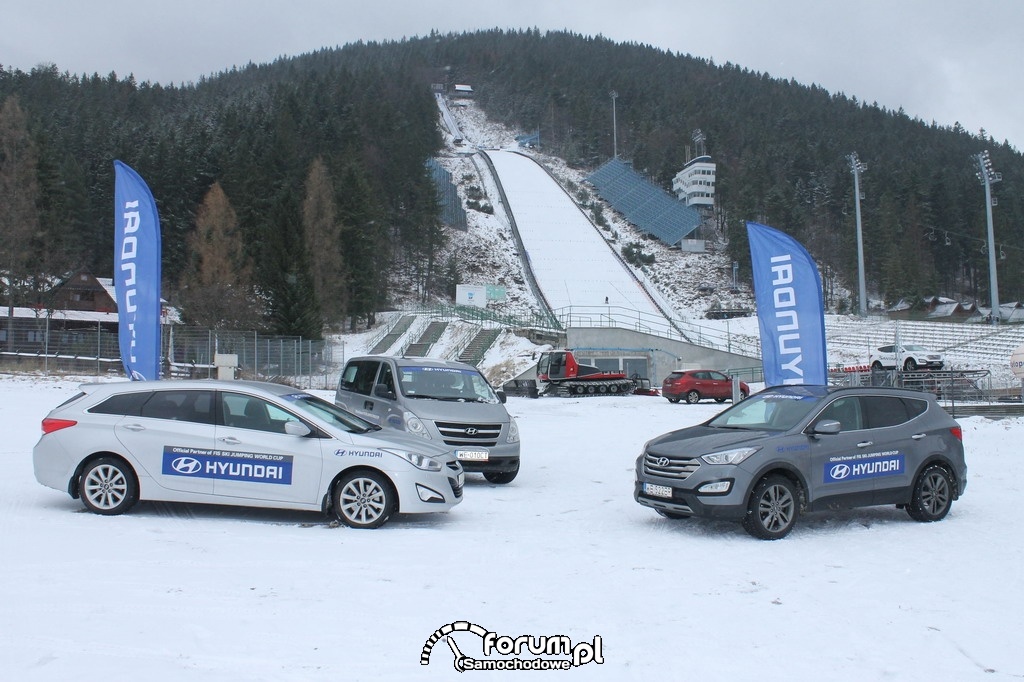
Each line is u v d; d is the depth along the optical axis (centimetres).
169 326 4294
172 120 13250
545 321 6525
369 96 14638
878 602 707
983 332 5950
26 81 13575
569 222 12725
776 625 638
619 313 8481
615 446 1930
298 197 7619
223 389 1038
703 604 693
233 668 516
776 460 984
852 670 546
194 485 1001
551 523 1059
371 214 7806
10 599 643
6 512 1009
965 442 1973
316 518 1043
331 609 646
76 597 652
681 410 3042
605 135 19100
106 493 1008
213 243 6300
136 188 1819
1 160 5869
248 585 705
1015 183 13612
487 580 752
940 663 562
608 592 723
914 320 7462
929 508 1096
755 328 7775
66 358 3959
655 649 579
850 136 17562
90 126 10569
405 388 1468
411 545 891
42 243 6369
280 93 13550
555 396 4206
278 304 5356
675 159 15338
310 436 1008
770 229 1680
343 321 7112
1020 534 1013
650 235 12688
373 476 988
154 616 612
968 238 11319
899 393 1124
